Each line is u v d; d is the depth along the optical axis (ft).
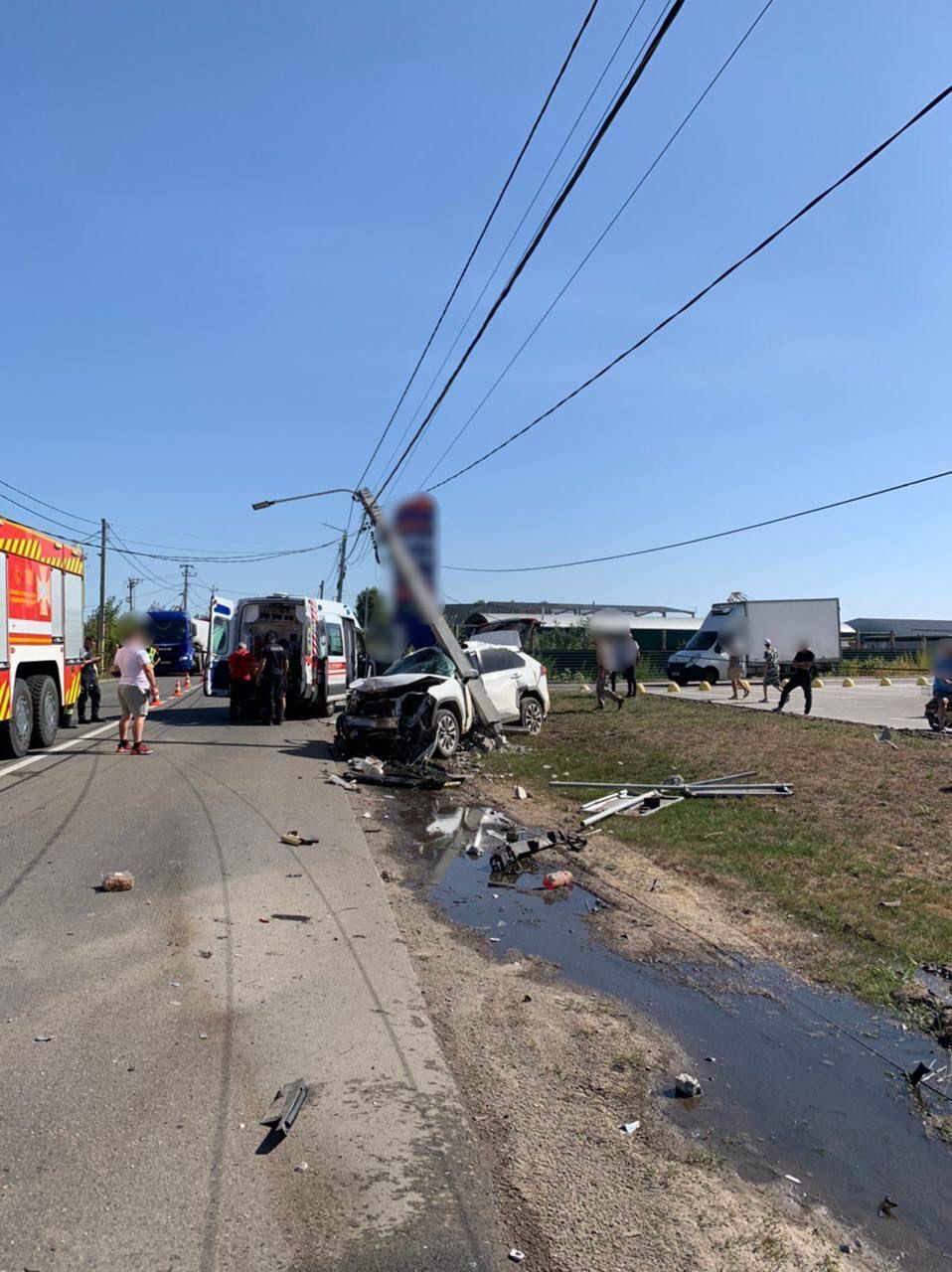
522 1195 12.01
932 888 25.27
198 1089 14.03
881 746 47.52
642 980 20.17
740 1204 12.21
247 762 47.44
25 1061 14.70
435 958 20.57
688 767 44.62
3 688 44.04
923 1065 15.93
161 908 22.45
